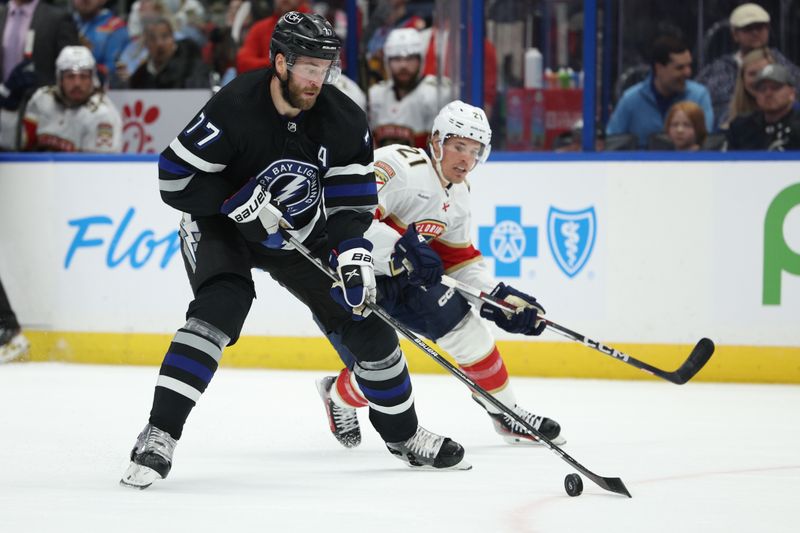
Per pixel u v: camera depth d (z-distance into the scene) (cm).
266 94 730
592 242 1363
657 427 1038
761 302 1341
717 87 1431
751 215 1339
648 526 630
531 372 1387
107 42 1711
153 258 1445
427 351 757
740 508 682
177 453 881
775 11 1406
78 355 1471
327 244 781
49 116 1550
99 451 880
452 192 912
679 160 1345
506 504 684
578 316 1370
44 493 705
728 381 1347
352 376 877
